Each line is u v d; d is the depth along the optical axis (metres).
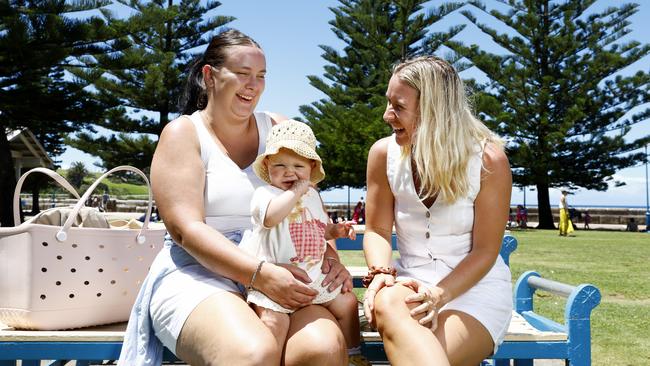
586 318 2.33
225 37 2.49
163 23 26.11
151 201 2.66
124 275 2.57
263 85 2.47
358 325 2.26
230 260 2.10
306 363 1.94
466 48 30.31
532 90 31.25
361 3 31.77
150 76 26.23
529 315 2.97
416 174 2.43
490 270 2.38
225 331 1.93
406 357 1.97
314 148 2.28
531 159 31.84
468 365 2.20
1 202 18.67
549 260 11.59
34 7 19.55
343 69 32.56
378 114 30.94
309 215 2.27
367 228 2.57
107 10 22.67
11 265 2.38
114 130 28.92
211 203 2.37
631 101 31.47
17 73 19.58
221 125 2.48
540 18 31.70
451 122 2.32
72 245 2.42
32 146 25.30
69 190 2.65
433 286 2.18
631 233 26.09
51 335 2.29
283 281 2.04
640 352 4.38
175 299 2.13
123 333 2.31
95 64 23.28
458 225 2.39
